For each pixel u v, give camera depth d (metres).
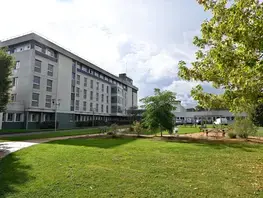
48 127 33.34
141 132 22.09
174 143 13.84
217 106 7.77
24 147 11.89
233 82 5.83
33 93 31.52
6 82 16.30
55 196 4.78
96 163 7.77
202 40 6.74
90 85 48.66
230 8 4.85
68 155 9.16
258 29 4.13
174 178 6.07
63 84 38.16
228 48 5.27
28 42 32.53
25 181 5.75
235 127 18.25
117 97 59.25
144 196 4.77
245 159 8.70
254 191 5.08
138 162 8.01
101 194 4.88
